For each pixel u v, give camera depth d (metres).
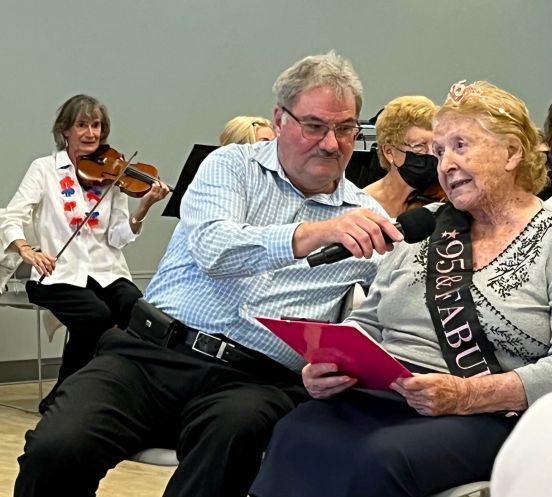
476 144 2.22
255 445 2.34
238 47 6.79
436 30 7.52
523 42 7.88
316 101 2.48
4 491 3.80
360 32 7.24
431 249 2.30
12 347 6.17
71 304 4.93
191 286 2.59
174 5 6.57
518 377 2.08
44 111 6.20
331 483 2.05
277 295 2.54
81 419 2.41
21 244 4.94
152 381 2.54
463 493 2.02
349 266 2.58
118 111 6.43
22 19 6.11
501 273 2.20
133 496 3.86
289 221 2.61
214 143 6.74
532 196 2.26
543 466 0.70
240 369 2.53
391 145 3.42
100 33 6.35
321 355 2.13
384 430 2.05
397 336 2.30
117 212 5.27
